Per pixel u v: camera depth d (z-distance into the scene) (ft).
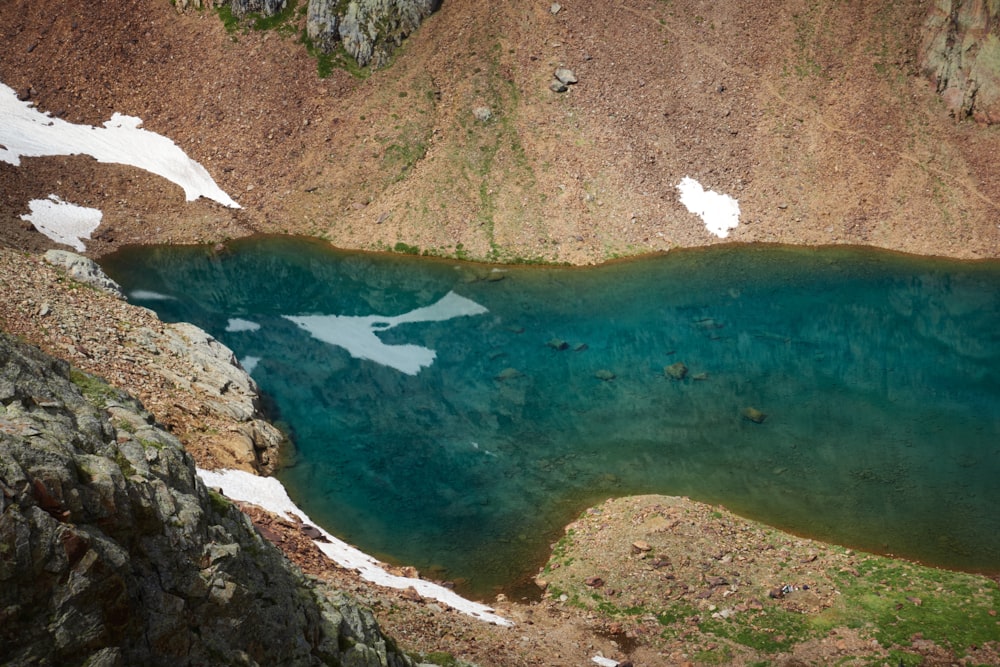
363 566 97.86
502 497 122.62
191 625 41.86
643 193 232.12
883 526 115.96
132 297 184.96
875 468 131.23
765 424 145.07
